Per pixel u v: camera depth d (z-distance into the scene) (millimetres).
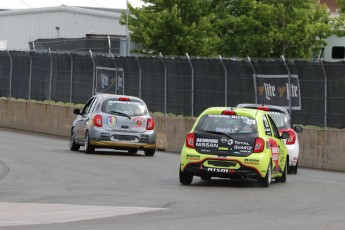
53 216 23359
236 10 88312
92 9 120500
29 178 34219
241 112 32781
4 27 114938
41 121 68188
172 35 85250
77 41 89188
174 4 87500
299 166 48594
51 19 112188
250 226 21672
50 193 29344
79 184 32375
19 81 72125
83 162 41906
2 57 73875
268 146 32688
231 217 23578
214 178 36438
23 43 113938
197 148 32438
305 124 48656
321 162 47781
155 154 50938
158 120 57469
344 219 23656
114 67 61906
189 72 55594
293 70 49062
